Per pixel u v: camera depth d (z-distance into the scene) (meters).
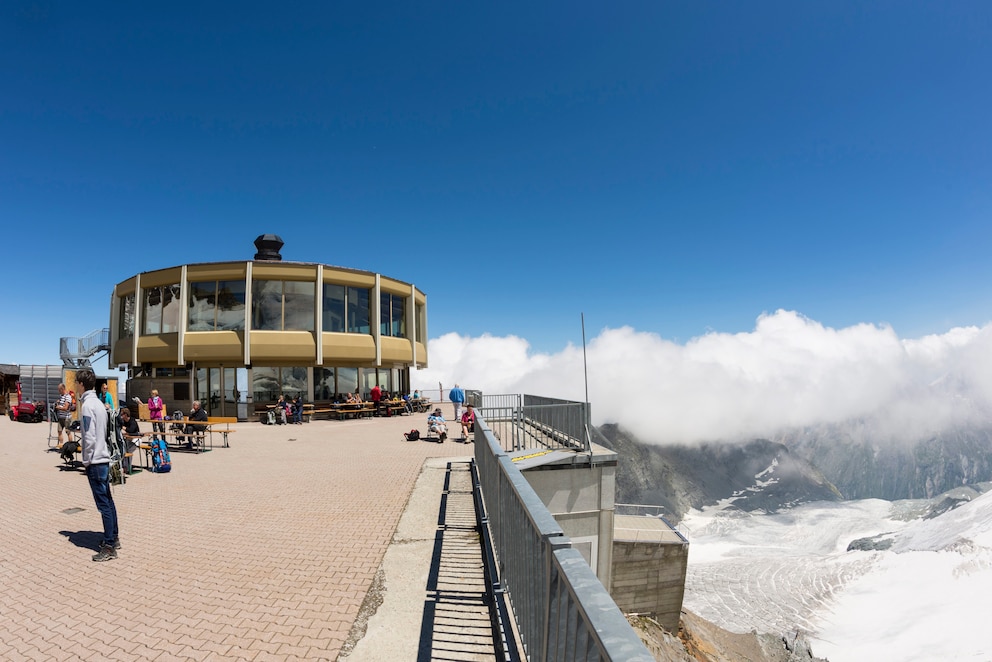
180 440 14.05
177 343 23.58
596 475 12.40
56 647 3.47
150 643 3.51
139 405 14.12
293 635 3.60
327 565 5.01
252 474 9.99
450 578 4.66
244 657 3.31
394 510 7.14
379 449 13.66
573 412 13.13
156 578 4.71
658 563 23.28
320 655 3.33
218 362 23.47
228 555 5.32
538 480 12.10
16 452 13.02
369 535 5.99
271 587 4.47
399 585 4.50
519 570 3.26
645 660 1.05
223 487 8.78
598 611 1.37
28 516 6.97
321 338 23.77
